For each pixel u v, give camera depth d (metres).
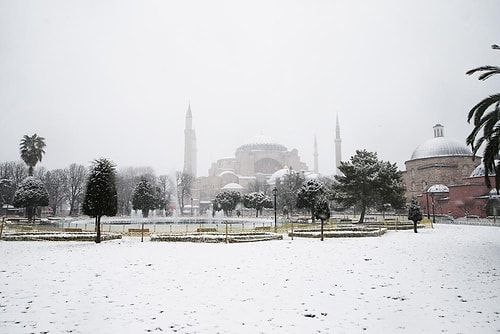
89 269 13.73
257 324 8.04
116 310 8.89
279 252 18.56
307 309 9.13
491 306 9.35
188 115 161.25
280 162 151.25
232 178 143.50
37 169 95.00
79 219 52.22
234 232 29.70
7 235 26.52
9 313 8.59
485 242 24.05
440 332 7.62
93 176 23.80
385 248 20.55
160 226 40.69
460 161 81.00
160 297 10.02
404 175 88.25
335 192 45.97
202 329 7.70
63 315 8.50
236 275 12.88
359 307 9.32
